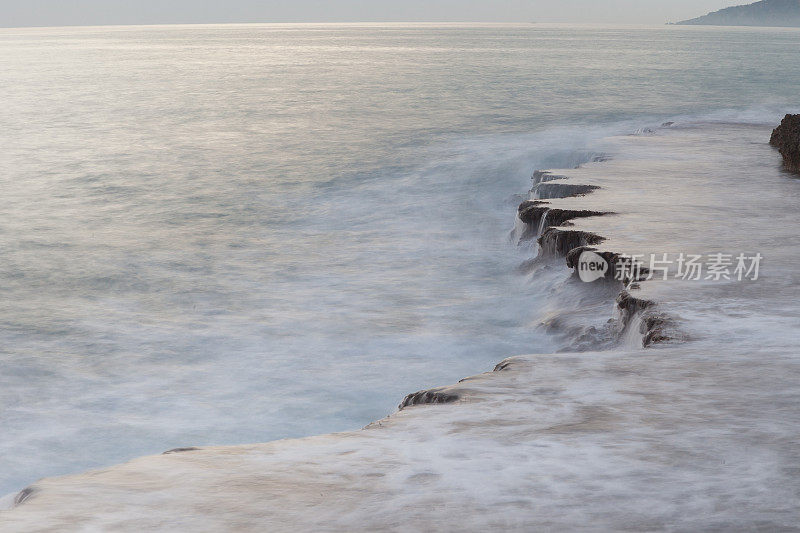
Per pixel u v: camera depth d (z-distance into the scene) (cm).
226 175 3256
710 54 14100
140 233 2373
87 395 1225
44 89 7412
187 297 1755
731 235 1462
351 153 3666
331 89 7131
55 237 2331
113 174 3312
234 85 7731
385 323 1531
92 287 1850
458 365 1306
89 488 398
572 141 3766
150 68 10619
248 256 2109
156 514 364
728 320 917
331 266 1998
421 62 11719
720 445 479
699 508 377
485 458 459
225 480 416
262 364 1334
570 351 1217
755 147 2772
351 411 1146
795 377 657
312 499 388
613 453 465
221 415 1144
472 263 1986
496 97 6162
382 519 362
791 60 11906
